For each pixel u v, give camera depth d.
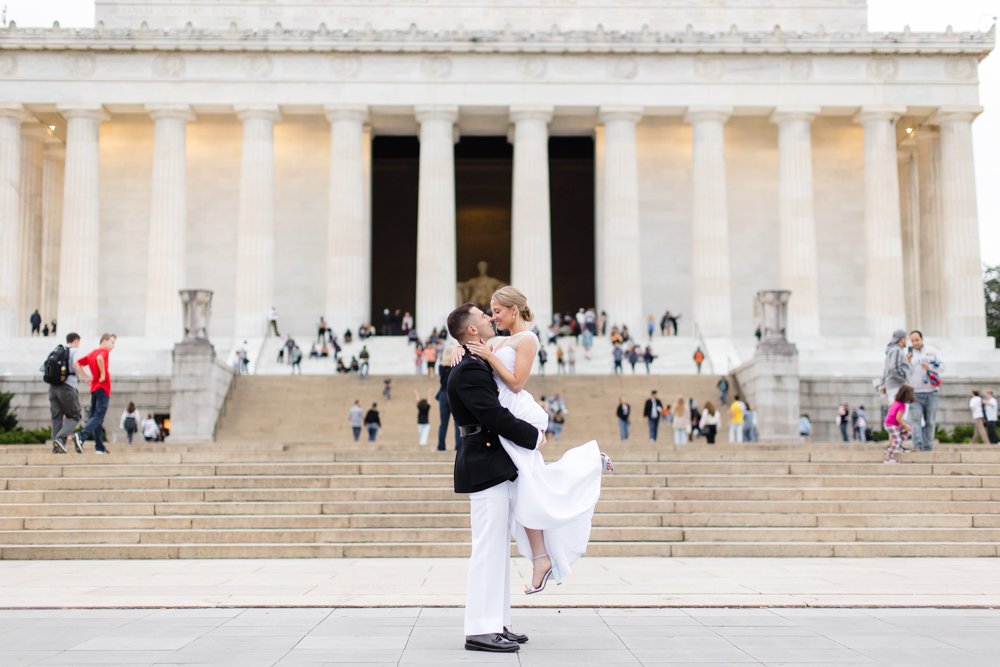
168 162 67.56
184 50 67.50
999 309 106.19
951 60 68.62
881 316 68.00
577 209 86.81
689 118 69.00
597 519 22.78
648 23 73.44
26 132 72.75
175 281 67.25
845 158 74.69
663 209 74.38
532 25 73.31
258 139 67.69
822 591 14.77
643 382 53.47
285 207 73.94
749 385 50.66
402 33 67.69
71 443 35.31
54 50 67.06
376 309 86.50
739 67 68.69
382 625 11.91
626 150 68.19
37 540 21.58
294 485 25.66
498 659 9.93
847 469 26.95
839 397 54.06
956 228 68.19
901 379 28.45
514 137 70.69
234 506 23.67
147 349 65.38
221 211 73.75
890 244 68.00
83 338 66.31
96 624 11.98
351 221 67.81
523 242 67.44
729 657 10.04
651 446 34.50
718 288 68.06
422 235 67.38
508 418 10.76
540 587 10.93
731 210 74.44
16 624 11.98
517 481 10.85
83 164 67.19
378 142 82.75
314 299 73.56
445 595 14.30
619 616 12.66
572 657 10.05
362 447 36.06
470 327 11.36
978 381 53.03
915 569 18.17
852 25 73.44
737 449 32.06
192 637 11.10
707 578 16.61
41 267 76.31
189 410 46.97
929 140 73.38
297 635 11.23
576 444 33.28
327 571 17.97
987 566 18.73
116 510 23.59
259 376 53.59
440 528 22.20
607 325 67.44
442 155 67.75
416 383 53.72
